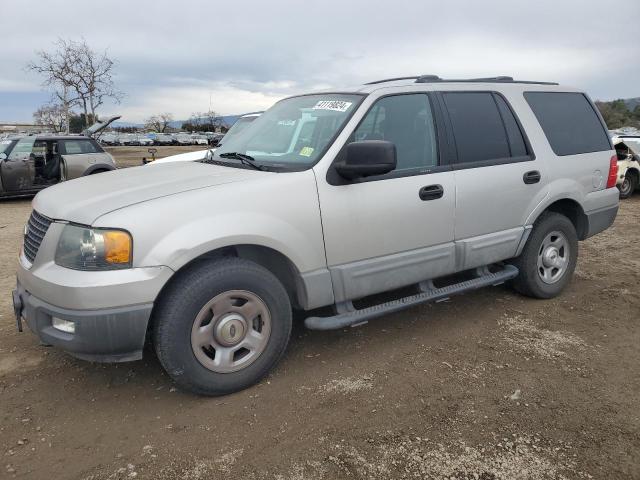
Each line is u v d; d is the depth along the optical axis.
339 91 3.99
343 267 3.50
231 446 2.74
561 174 4.67
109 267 2.80
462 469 2.56
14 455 2.67
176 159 7.62
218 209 3.03
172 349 2.95
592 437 2.81
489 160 4.21
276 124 4.13
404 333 4.14
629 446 2.74
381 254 3.66
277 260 3.48
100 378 3.45
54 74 31.56
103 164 12.93
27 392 3.28
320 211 3.36
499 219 4.27
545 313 4.57
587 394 3.25
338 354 3.78
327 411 3.05
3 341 4.00
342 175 3.41
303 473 2.54
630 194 12.34
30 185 12.01
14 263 6.41
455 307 4.69
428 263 3.89
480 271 4.40
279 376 3.46
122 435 2.84
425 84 4.04
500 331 4.19
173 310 2.93
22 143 12.23
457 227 4.02
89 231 2.83
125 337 2.84
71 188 3.48
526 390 3.29
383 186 3.60
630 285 5.37
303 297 3.42
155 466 2.59
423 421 2.95
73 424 2.94
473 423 2.94
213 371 3.11
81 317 2.77
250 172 3.42
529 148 4.49
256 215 3.12
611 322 4.40
